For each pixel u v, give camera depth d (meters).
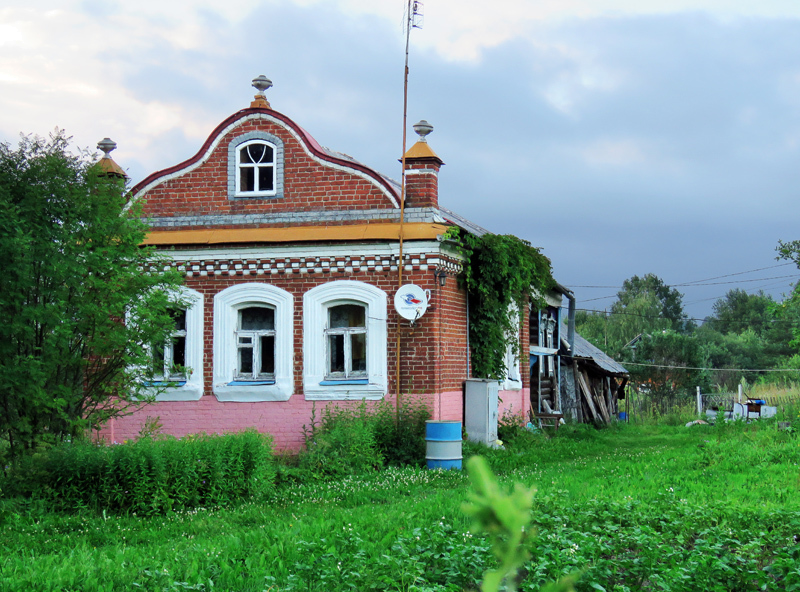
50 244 12.34
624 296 101.94
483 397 18.88
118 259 13.48
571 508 9.69
